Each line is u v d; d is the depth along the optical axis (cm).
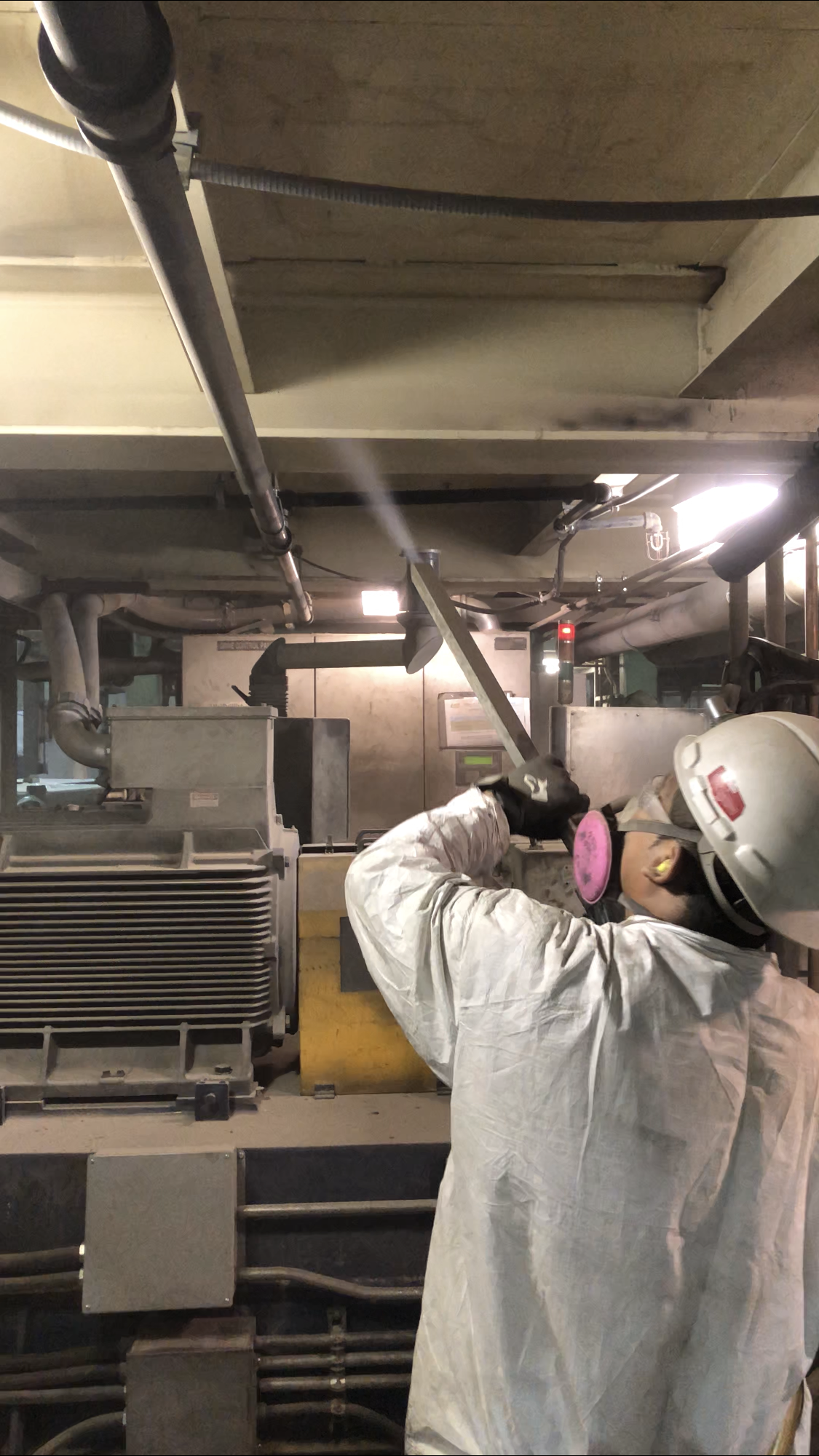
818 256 118
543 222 132
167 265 95
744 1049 77
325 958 162
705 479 257
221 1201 130
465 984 81
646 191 124
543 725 486
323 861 163
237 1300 135
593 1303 75
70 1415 136
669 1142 75
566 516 253
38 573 319
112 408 158
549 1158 76
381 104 105
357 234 135
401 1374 132
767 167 118
